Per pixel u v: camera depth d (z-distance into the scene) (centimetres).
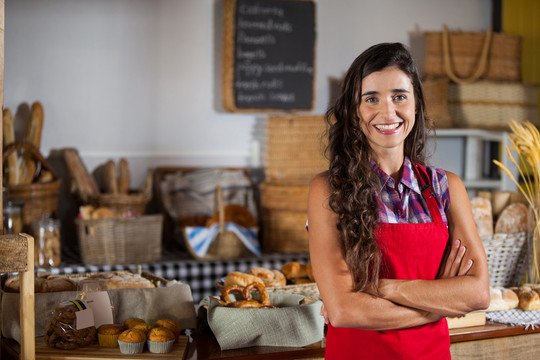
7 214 333
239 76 454
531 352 221
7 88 426
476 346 212
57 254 346
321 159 423
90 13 439
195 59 457
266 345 199
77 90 439
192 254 372
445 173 176
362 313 154
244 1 452
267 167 433
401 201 166
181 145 458
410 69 163
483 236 241
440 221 167
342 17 480
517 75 476
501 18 495
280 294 217
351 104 166
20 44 428
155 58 451
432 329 166
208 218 416
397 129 161
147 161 452
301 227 401
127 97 447
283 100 463
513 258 249
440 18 495
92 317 195
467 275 164
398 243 162
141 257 364
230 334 195
